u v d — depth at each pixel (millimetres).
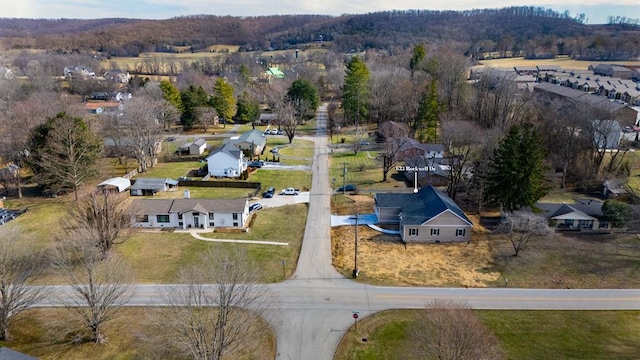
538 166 59188
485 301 42594
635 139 91500
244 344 35062
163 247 52594
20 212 61344
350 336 37406
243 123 126312
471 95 106625
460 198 70188
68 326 37969
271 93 136750
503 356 34688
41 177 66062
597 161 74812
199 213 57969
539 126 79250
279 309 40812
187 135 110312
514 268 48938
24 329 37688
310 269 48281
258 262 49125
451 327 32844
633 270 48281
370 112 117625
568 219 58188
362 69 113125
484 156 69250
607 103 102312
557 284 45750
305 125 122625
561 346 36469
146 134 82625
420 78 120062
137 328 37688
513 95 94188
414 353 34812
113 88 157000
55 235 53219
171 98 116250
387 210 60344
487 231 58594
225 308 32688
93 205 48562
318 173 82125
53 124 66562
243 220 58812
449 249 53594
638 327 38844
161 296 41938
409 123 107812
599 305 42062
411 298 43031
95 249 44281
